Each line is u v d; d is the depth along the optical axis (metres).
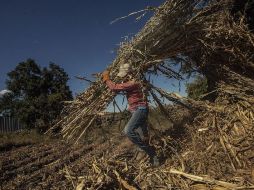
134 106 3.00
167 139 3.30
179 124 3.66
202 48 3.53
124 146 4.37
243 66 3.61
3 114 9.86
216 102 3.55
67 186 2.81
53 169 3.64
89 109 3.21
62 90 8.97
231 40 3.51
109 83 3.06
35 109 8.52
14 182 3.25
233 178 2.56
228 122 3.22
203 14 3.43
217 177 2.63
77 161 4.04
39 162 4.10
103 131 3.49
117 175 2.62
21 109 8.72
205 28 3.41
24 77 9.28
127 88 3.01
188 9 3.32
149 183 2.64
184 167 2.78
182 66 3.64
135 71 3.21
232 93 3.47
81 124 3.22
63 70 9.38
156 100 3.33
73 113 3.27
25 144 6.38
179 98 3.43
